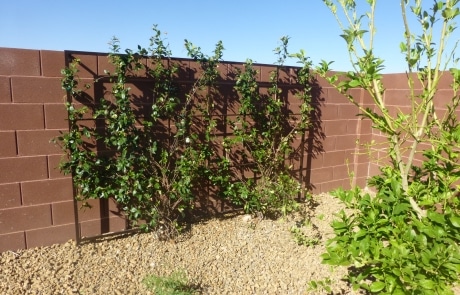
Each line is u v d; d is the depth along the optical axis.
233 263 3.20
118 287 2.71
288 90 4.49
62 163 3.21
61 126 3.19
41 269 2.88
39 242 3.26
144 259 3.19
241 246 3.53
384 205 2.03
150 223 3.57
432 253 1.69
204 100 3.88
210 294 2.68
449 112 2.33
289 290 2.78
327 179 5.16
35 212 3.21
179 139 3.81
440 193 2.13
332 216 4.39
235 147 4.22
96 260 3.11
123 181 3.45
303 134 4.69
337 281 2.88
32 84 3.02
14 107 2.98
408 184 2.31
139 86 3.52
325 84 4.84
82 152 3.24
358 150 5.33
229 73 4.00
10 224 3.12
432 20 1.89
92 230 3.52
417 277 1.68
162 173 3.65
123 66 3.30
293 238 3.73
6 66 2.91
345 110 5.12
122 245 3.42
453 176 2.10
